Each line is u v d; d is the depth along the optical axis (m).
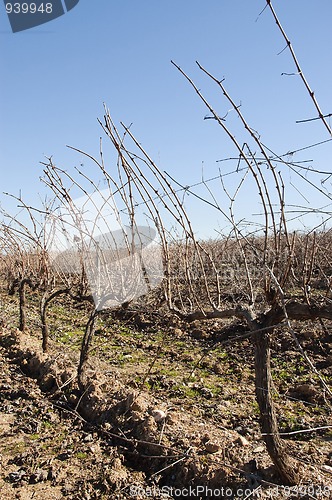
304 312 2.89
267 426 2.92
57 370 5.40
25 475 3.47
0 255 11.16
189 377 5.54
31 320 9.13
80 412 4.60
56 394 4.97
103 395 4.68
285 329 6.90
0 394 5.09
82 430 4.23
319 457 3.49
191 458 3.37
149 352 6.79
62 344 7.27
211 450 3.45
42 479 3.44
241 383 5.39
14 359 6.23
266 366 2.98
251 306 3.26
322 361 5.79
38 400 4.86
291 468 2.94
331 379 5.21
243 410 4.54
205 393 5.04
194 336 7.46
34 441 4.05
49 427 4.31
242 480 3.05
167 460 3.48
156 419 4.00
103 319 8.82
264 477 3.05
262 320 3.05
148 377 5.62
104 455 3.75
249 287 3.32
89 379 5.06
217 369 5.82
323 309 2.84
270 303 3.07
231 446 3.48
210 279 8.45
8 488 3.34
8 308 10.37
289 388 5.07
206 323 7.87
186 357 6.43
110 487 3.31
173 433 3.78
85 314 9.70
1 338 7.27
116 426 4.12
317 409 4.52
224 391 5.09
